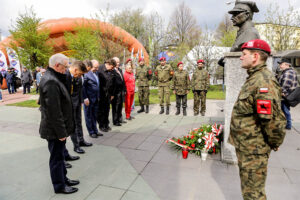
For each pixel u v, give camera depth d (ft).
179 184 8.39
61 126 7.09
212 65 53.06
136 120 19.40
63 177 7.88
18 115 22.61
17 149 12.57
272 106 4.90
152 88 51.65
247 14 9.98
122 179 8.85
